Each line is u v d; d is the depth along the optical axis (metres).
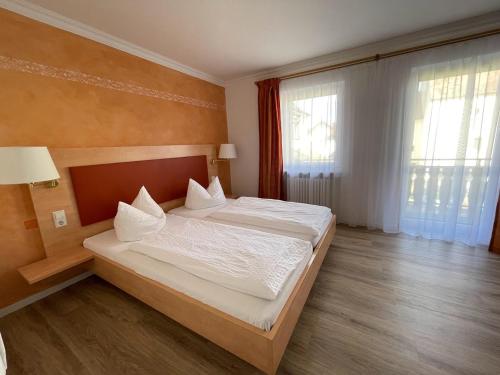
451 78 2.38
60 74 1.95
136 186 2.58
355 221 3.25
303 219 2.24
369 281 2.01
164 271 1.54
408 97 2.61
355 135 3.02
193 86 3.31
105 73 2.26
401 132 2.71
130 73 2.48
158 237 1.94
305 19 2.08
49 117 1.90
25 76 1.76
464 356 1.29
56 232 1.96
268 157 3.60
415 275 2.06
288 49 2.71
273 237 1.85
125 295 1.99
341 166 3.23
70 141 2.04
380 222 3.09
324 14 2.02
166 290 1.44
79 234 2.12
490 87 2.22
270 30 2.25
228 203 3.20
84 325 1.65
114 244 1.97
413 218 2.85
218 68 3.27
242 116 3.89
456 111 2.41
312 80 3.15
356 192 3.17
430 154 2.61
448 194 2.57
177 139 3.11
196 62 3.02
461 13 2.08
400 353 1.33
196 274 1.44
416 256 2.38
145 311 1.78
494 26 2.15
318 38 2.46
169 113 2.96
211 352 1.40
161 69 2.82
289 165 3.58
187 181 3.27
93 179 2.17
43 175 1.57
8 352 1.46
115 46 2.32
